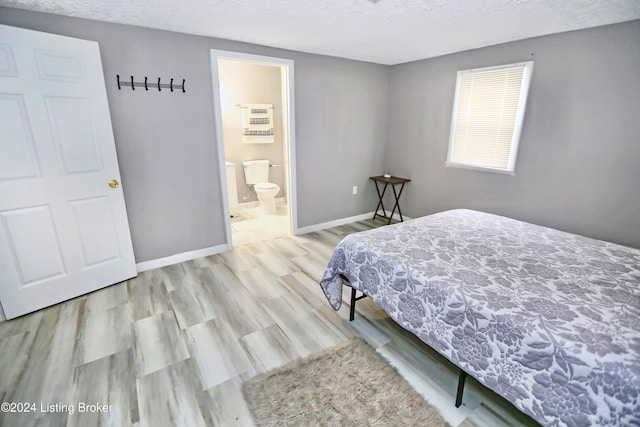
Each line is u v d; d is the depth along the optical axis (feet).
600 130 8.08
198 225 10.18
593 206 8.50
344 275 6.70
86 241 7.82
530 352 3.72
